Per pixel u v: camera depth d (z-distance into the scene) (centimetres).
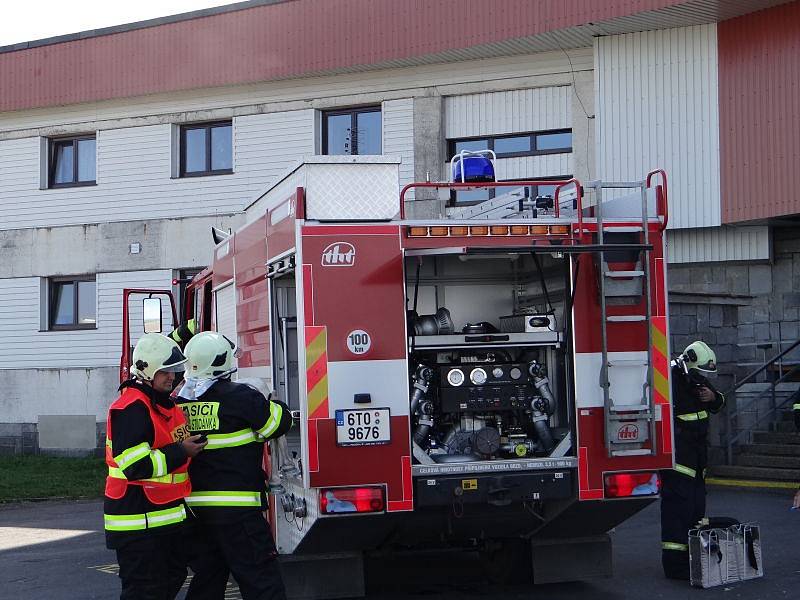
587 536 828
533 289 832
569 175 1844
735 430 1598
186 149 2184
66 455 2211
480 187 757
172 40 2111
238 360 939
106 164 2222
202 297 1145
